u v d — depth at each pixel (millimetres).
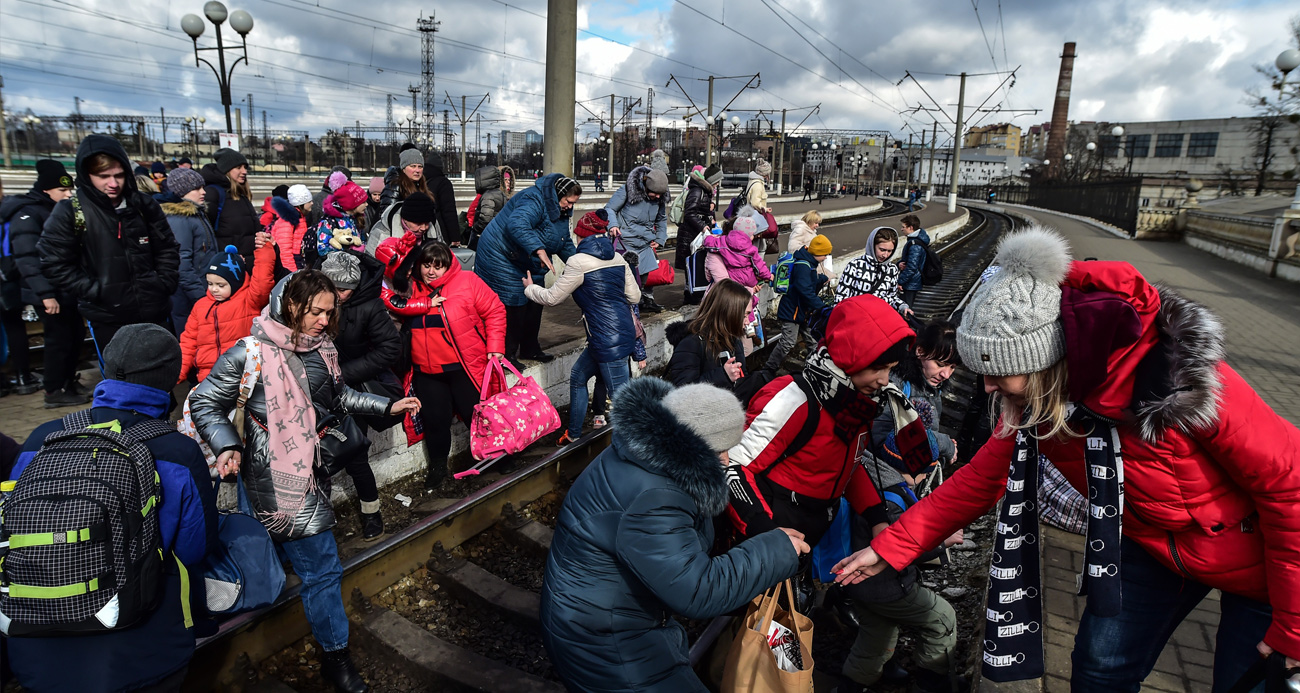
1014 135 142625
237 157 6898
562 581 2090
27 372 5801
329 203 6324
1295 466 1647
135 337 2195
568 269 4914
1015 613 2094
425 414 4559
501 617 3689
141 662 2092
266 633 3227
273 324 2916
